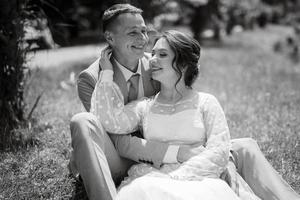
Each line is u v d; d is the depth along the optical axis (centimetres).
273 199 344
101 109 363
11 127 529
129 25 379
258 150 368
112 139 374
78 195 378
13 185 386
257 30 2966
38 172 407
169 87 371
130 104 385
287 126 572
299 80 1072
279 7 3584
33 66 1075
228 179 353
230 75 1052
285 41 2041
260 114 635
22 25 550
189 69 369
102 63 380
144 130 371
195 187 316
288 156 461
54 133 511
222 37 2334
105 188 326
